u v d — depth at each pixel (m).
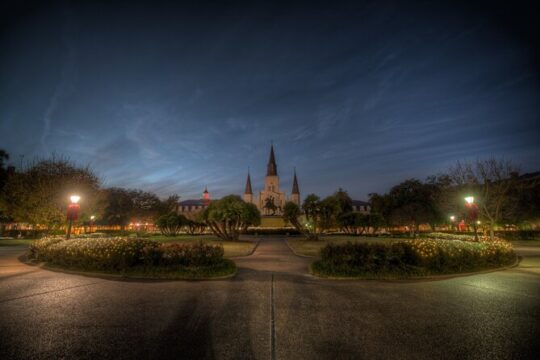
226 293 6.90
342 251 9.69
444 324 4.87
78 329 4.58
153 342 4.11
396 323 4.91
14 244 24.41
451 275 9.20
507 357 3.70
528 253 16.92
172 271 8.74
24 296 6.56
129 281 8.19
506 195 26.55
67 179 22.56
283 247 21.42
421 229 54.59
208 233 48.66
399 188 41.91
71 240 11.62
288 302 6.15
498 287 7.67
